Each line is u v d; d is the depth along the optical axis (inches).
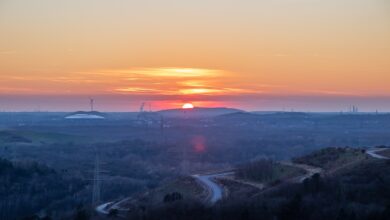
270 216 3063.5
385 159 4008.4
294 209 3061.0
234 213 3166.8
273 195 3494.1
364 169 3762.3
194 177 4857.3
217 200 3686.0
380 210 2898.6
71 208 5620.1
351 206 2994.6
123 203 4512.8
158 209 3435.0
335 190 3307.1
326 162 4579.2
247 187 4252.0
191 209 3326.8
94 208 4343.0
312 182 3442.4
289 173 4446.4
